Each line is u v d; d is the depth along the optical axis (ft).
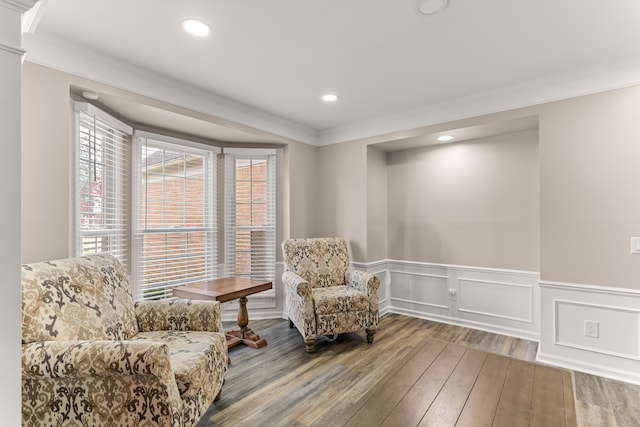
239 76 8.28
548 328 8.41
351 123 12.19
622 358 7.47
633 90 7.43
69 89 6.77
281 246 12.18
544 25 6.09
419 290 12.51
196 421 4.83
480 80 8.52
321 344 9.65
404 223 12.93
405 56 7.27
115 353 4.09
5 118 3.06
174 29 6.23
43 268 5.08
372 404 4.24
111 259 6.61
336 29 6.24
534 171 10.12
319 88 9.04
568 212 8.18
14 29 3.13
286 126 12.01
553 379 4.92
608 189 7.70
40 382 4.30
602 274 7.75
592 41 6.65
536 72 8.06
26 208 6.14
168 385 4.19
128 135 9.39
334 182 12.98
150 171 10.03
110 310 5.72
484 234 11.10
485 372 5.16
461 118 9.92
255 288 9.40
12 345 3.08
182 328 6.51
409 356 5.83
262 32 6.33
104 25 6.09
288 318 11.15
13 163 3.10
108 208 8.66
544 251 8.48
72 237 7.23
